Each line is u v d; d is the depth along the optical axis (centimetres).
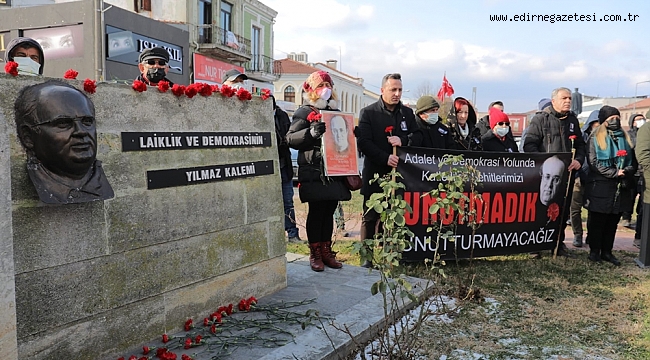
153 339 308
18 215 234
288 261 526
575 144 632
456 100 610
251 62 3194
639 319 403
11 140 230
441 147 578
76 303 262
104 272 276
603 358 332
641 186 696
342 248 635
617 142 569
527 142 630
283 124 627
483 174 561
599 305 436
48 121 232
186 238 329
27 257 238
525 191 586
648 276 535
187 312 333
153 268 306
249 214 385
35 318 243
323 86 466
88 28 1653
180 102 320
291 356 296
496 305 428
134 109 289
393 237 283
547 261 590
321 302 393
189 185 328
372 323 349
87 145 243
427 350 335
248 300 379
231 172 364
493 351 338
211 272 350
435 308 408
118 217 282
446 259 551
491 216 569
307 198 465
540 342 355
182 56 2191
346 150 469
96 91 267
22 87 234
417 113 574
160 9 2533
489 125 706
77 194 250
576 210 700
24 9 1744
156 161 304
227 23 2866
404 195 520
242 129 375
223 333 329
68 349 259
